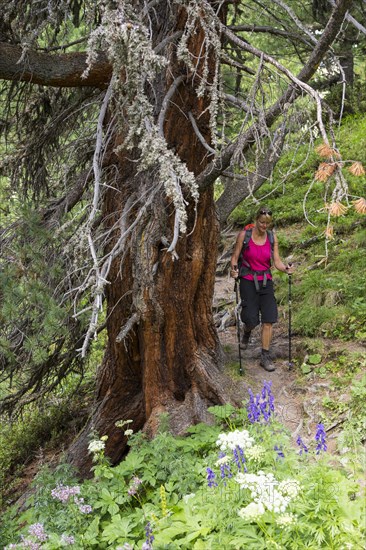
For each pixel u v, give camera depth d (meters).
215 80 5.18
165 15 6.62
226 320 9.67
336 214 3.46
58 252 6.61
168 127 6.46
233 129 6.86
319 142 14.05
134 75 4.84
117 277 6.86
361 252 9.96
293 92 5.13
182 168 4.68
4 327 6.41
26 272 6.04
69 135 7.98
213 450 5.97
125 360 7.45
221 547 4.24
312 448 6.21
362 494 4.65
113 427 7.49
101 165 6.57
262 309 7.80
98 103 7.18
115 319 7.28
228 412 6.33
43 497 5.59
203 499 4.84
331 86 15.03
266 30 7.19
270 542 4.10
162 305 6.82
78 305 6.88
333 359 7.73
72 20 7.05
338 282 9.28
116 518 5.15
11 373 7.09
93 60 4.76
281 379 7.65
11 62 6.01
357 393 6.57
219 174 6.07
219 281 11.48
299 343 8.28
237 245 7.73
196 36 6.15
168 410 6.92
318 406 6.92
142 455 5.91
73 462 7.49
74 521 5.20
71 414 10.18
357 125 14.44
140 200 6.48
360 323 8.27
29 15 6.51
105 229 6.98
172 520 4.83
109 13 4.73
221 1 5.86
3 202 7.68
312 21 9.94
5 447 9.91
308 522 4.25
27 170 7.86
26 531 5.51
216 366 7.35
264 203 13.31
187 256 6.84
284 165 14.15
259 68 5.23
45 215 7.27
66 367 8.83
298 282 10.17
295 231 12.01
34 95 7.79
